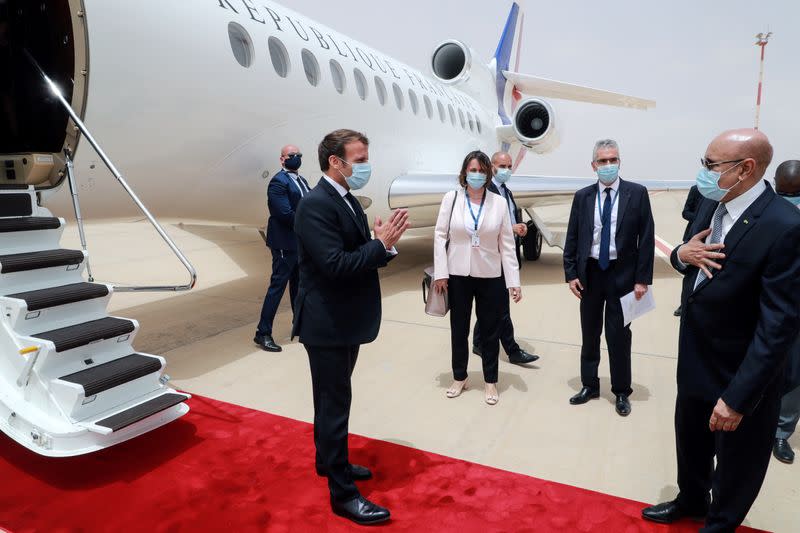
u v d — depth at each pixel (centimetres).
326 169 236
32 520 239
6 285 292
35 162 342
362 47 773
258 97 518
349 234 232
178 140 448
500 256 366
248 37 511
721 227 196
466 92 1270
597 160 337
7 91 390
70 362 291
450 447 314
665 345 517
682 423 225
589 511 248
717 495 204
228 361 464
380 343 518
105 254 1053
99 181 405
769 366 174
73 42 359
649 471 288
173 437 320
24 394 288
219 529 233
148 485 268
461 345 381
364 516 236
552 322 602
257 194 574
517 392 398
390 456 298
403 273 909
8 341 286
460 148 1062
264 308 491
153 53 403
